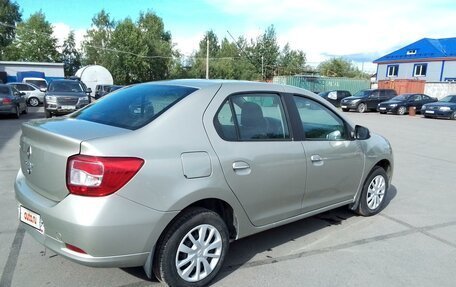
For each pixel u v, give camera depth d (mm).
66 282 3307
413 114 25891
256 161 3498
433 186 7102
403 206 5828
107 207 2701
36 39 60375
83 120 3412
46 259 3701
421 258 4047
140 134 2943
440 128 17625
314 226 4859
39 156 3041
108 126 3145
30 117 17734
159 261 3059
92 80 37875
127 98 3672
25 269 3506
